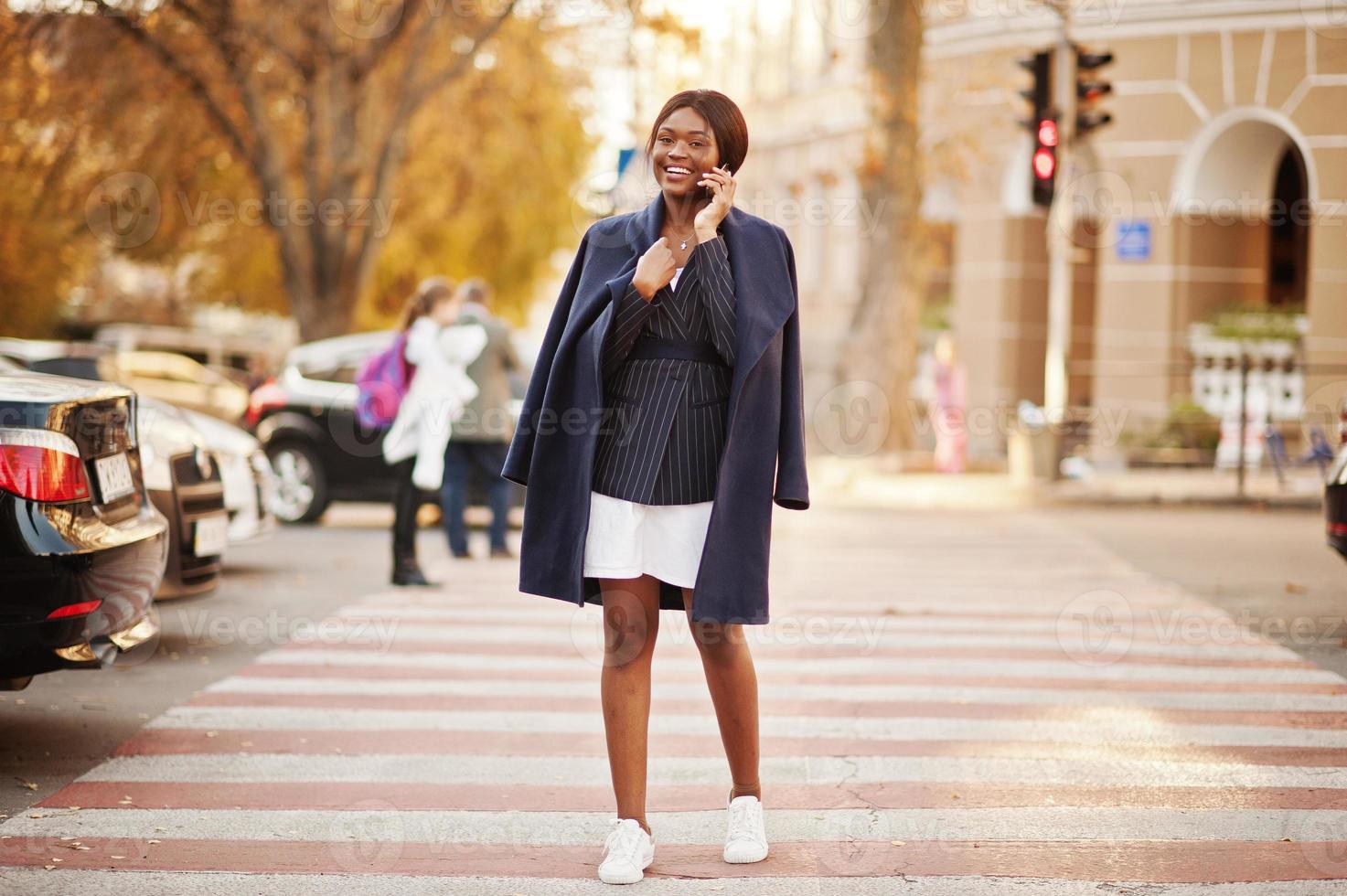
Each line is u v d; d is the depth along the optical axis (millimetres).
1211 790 4465
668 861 3768
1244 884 3592
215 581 7227
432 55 20141
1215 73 18969
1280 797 4383
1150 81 19359
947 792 4449
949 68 21359
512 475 3703
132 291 31281
